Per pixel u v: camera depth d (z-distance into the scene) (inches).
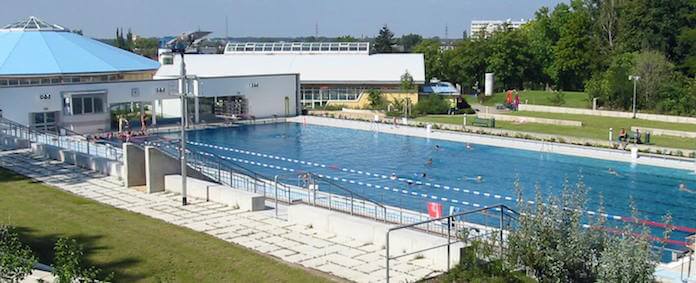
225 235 935.7
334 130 2436.0
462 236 733.3
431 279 738.8
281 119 2701.8
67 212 1024.2
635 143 2004.2
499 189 1503.4
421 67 3186.5
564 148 1926.7
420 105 2874.0
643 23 3713.1
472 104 3457.2
